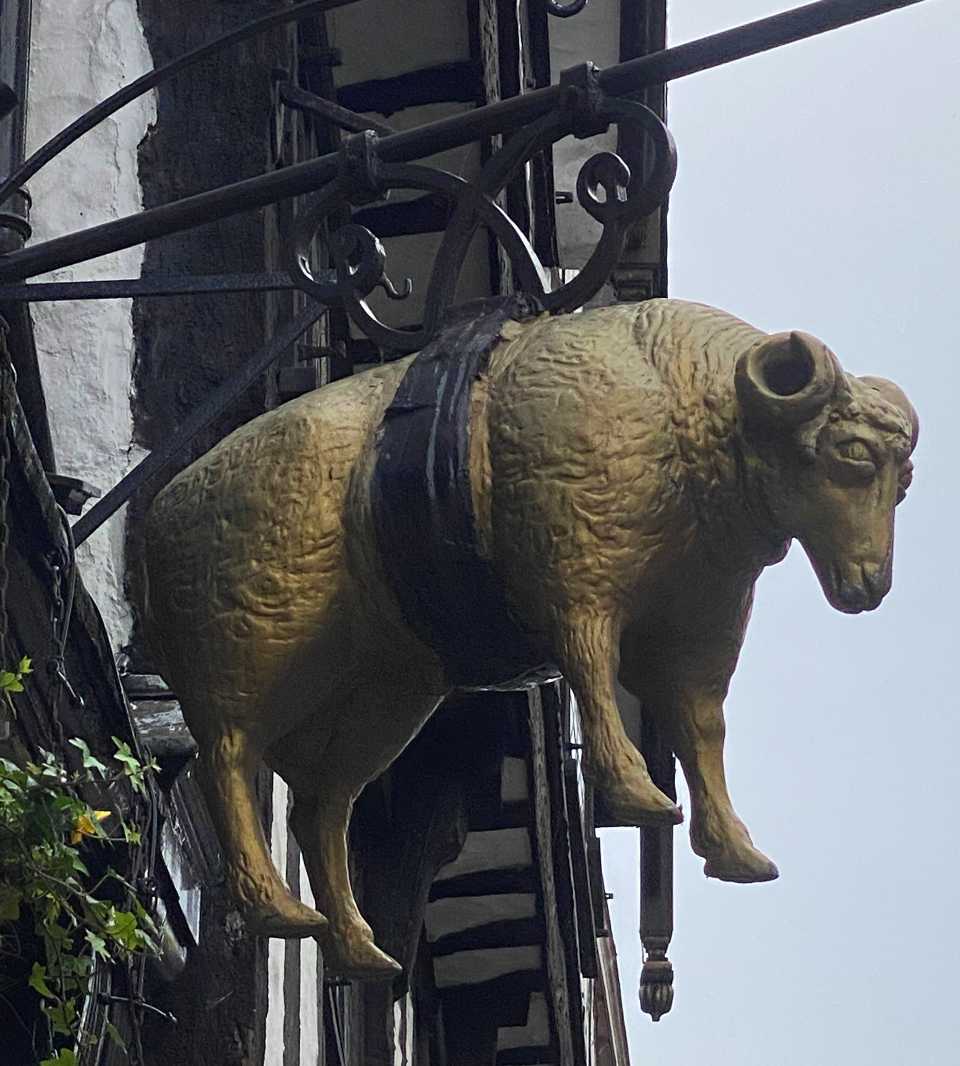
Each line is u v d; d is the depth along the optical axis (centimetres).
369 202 323
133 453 589
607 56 962
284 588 270
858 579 255
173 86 630
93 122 386
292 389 609
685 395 262
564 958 1058
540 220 834
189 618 275
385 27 759
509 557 261
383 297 805
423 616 268
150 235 347
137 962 492
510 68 801
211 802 275
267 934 273
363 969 281
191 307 604
